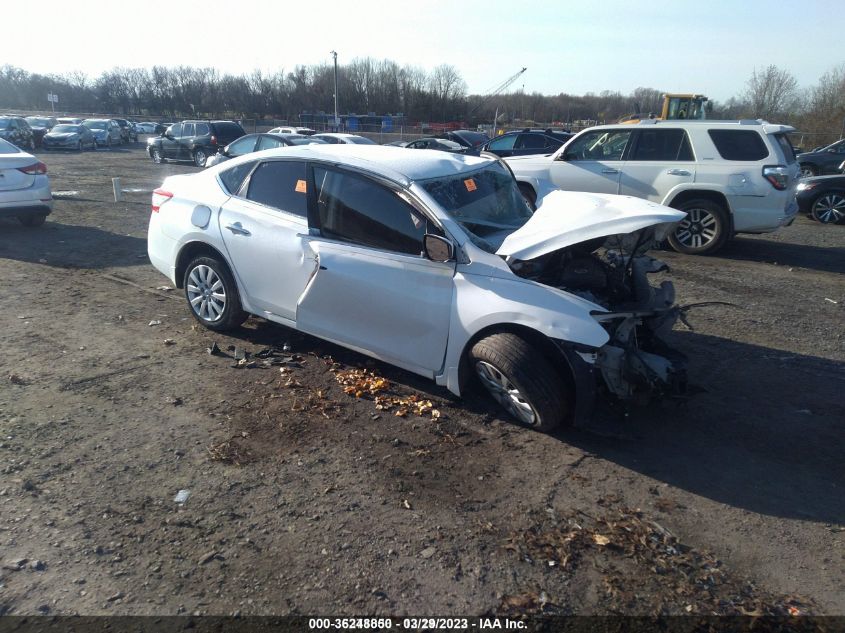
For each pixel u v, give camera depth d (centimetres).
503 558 314
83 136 3469
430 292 438
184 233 575
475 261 424
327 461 393
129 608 278
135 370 514
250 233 528
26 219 1084
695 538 333
